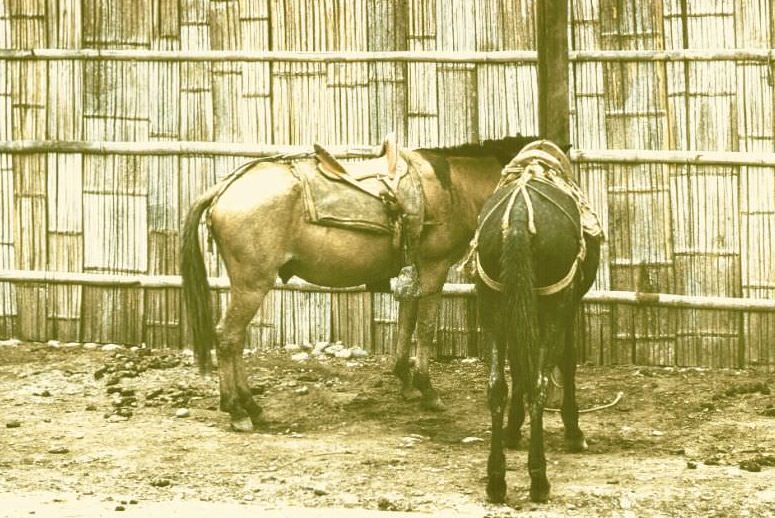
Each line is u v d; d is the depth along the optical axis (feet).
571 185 23.38
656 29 31.71
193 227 26.27
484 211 22.11
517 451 24.57
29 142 34.50
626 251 31.99
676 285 31.81
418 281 27.17
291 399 29.27
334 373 31.37
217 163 33.65
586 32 32.01
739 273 31.50
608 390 29.78
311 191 26.68
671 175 31.71
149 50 33.96
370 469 23.18
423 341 28.32
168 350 33.86
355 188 27.02
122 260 34.27
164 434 26.00
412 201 27.25
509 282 20.25
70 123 34.45
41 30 34.53
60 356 33.32
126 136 34.17
